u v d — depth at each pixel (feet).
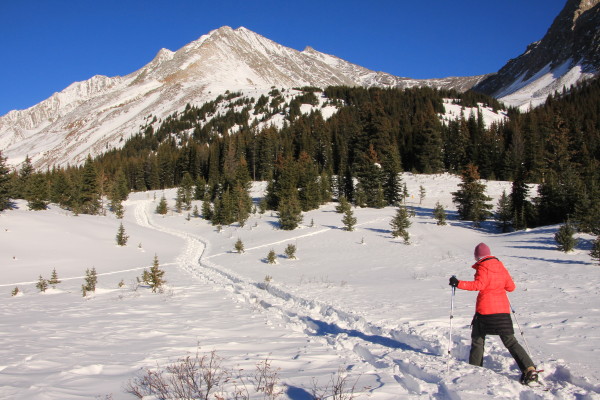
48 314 31.58
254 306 36.37
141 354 18.08
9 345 19.31
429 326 23.88
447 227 123.95
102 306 36.47
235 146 322.55
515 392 13.25
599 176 130.72
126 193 258.57
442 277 53.42
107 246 106.63
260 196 222.48
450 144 261.85
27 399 11.30
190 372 14.62
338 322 27.37
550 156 220.64
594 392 12.58
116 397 11.82
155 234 140.46
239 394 12.25
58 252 93.35
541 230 97.66
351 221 122.42
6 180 130.11
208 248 119.55
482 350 16.28
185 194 229.45
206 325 26.63
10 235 99.14
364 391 12.83
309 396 12.28
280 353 19.08
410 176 229.25
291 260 86.38
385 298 36.76
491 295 15.96
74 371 14.74
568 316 24.94
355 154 249.96
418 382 13.97
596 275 46.24
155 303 38.40
